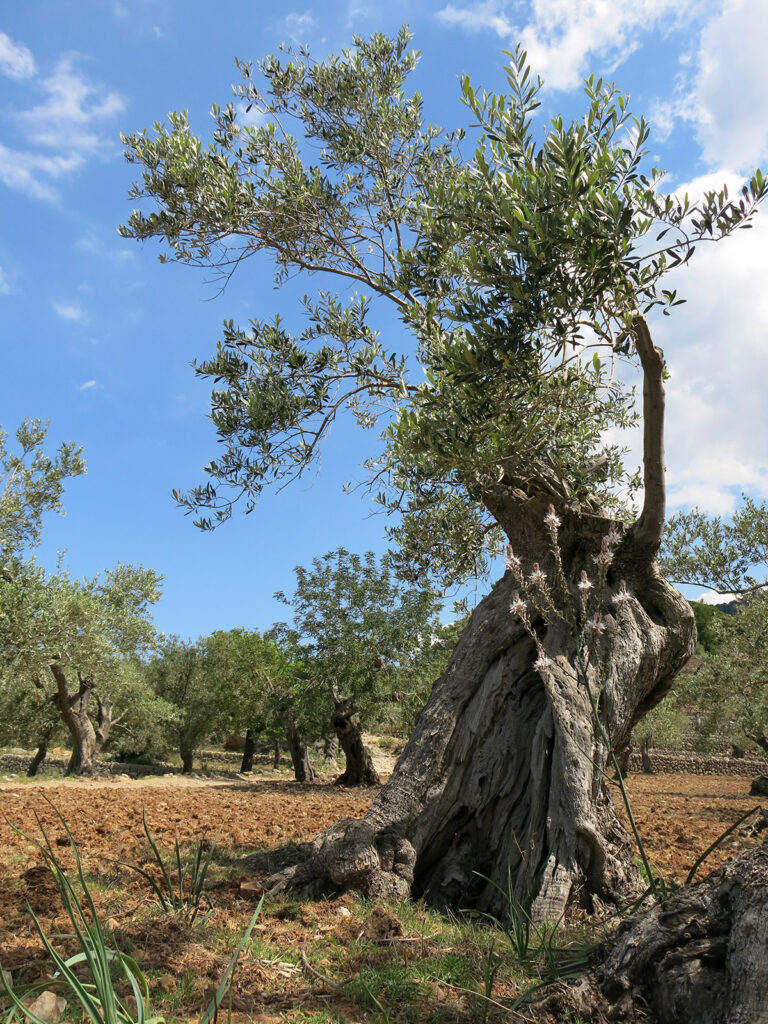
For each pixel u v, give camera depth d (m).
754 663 22.44
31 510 19.52
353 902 6.22
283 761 50.84
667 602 8.06
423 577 11.28
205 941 4.98
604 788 7.11
